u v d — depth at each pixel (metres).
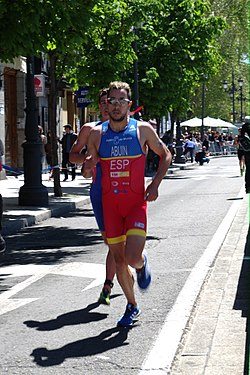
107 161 7.93
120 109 7.83
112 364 6.99
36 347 7.68
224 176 40.06
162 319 8.49
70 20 16.41
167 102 40.56
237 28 71.56
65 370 6.90
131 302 8.37
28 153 22.16
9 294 10.34
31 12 15.80
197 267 11.74
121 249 8.12
